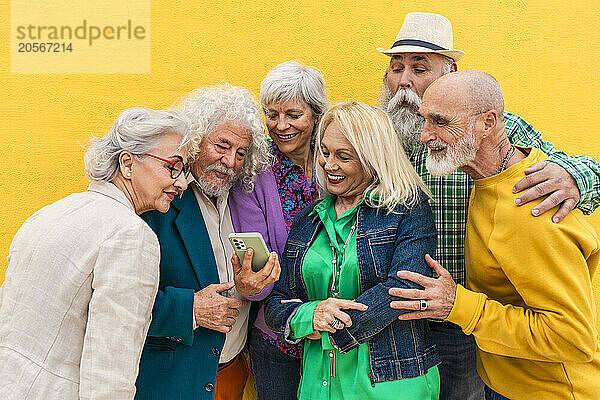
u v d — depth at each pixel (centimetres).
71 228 176
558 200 197
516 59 317
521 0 315
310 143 268
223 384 261
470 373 269
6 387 164
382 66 319
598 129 320
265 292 238
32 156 319
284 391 262
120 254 173
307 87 255
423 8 317
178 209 230
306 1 317
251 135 239
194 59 318
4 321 174
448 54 266
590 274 211
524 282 199
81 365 167
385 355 208
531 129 264
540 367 208
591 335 194
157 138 194
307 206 241
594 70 317
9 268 182
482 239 212
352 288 213
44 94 318
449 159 206
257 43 319
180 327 216
